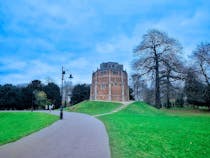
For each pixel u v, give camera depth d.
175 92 64.44
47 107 98.25
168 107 65.75
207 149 11.82
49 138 16.17
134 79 60.59
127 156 10.34
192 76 61.06
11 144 14.21
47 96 108.88
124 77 90.44
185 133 17.28
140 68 59.25
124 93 88.38
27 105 100.75
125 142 13.70
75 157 10.48
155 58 58.88
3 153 11.59
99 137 16.16
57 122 28.55
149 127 21.17
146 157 10.16
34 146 13.32
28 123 30.20
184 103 74.94
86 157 10.45
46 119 33.12
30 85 108.50
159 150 11.51
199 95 63.09
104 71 87.69
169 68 57.72
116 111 53.09
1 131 24.28
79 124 25.45
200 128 20.61
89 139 15.38
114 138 15.38
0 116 45.66
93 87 91.06
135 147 12.23
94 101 70.31
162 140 14.23
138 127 21.17
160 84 61.09
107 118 33.38
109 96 84.12
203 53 61.44
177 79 58.78
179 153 10.92
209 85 61.41
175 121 28.52
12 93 97.56
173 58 57.03
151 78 59.75
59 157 10.53
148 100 89.12
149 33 59.50
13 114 45.50
